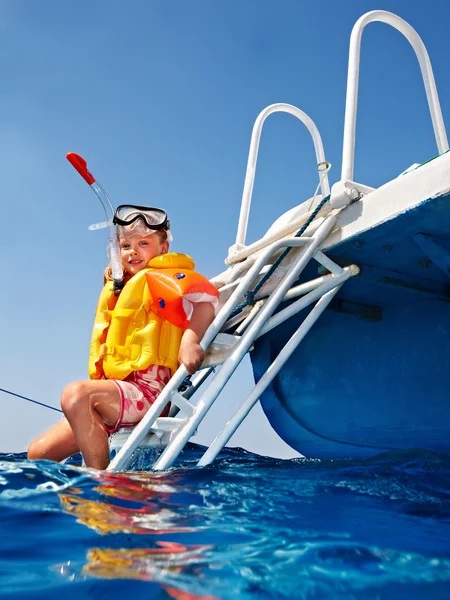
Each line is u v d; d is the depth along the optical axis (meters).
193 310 3.37
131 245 3.83
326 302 3.80
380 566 1.30
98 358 3.54
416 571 1.27
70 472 2.30
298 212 4.35
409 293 4.43
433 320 4.33
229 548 1.41
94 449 2.92
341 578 1.22
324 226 3.73
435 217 3.23
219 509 1.88
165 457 3.01
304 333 3.71
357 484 2.38
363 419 4.68
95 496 1.95
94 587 1.12
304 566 1.28
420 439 4.30
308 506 1.98
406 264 3.94
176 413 4.46
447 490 2.28
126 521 1.65
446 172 3.04
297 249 3.86
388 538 1.55
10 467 2.24
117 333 3.40
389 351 4.58
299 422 5.19
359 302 4.60
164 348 3.37
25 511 1.69
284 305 4.90
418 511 1.94
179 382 3.15
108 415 3.08
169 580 1.17
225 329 4.41
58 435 3.39
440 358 4.23
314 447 5.13
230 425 3.32
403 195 3.26
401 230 3.43
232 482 2.42
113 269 3.65
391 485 2.36
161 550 1.38
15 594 1.08
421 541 1.53
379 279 4.04
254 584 1.16
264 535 1.55
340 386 4.89
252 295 3.95
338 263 3.96
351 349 4.87
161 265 3.55
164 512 1.80
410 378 4.40
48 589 1.10
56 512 1.69
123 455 2.94
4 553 1.32
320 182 3.99
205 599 1.07
